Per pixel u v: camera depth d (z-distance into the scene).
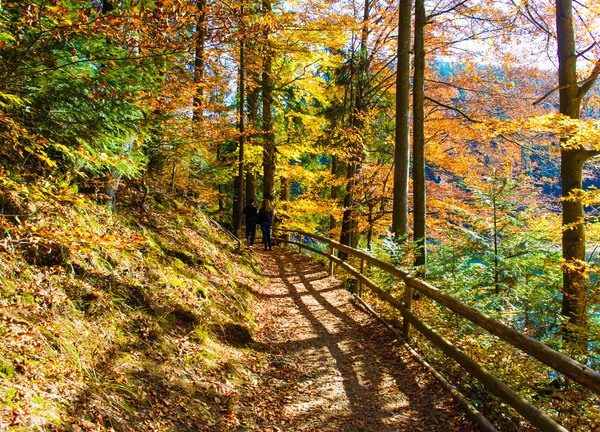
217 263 8.41
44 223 4.28
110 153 4.83
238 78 12.94
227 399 4.30
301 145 16.86
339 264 10.27
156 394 3.80
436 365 5.28
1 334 3.11
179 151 7.92
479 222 8.52
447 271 7.67
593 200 7.44
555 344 5.62
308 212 17.62
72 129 4.32
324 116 15.77
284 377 5.09
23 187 3.48
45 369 3.13
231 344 5.60
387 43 14.29
